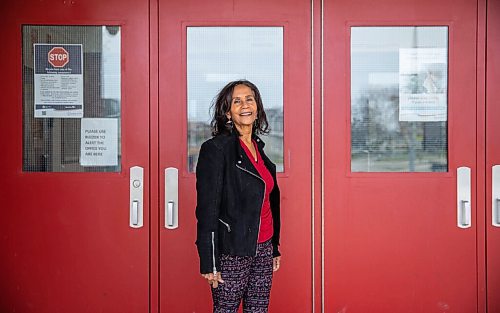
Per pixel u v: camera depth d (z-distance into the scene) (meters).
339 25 3.96
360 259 3.95
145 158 3.95
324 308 3.94
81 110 3.95
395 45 3.97
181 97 3.95
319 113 3.96
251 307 3.16
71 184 3.94
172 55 3.96
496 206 3.94
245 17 3.96
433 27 3.97
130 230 3.95
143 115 3.95
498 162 3.94
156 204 3.95
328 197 3.95
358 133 3.96
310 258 3.96
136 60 3.95
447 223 3.95
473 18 3.96
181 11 3.96
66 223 3.93
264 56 3.97
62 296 3.94
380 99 3.97
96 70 3.96
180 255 3.96
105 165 3.95
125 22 3.95
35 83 3.94
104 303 3.94
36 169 3.94
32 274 3.93
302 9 3.96
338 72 3.95
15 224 3.93
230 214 3.04
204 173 3.03
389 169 3.96
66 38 3.96
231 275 3.05
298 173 3.96
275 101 3.97
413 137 3.97
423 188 3.95
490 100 3.94
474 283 3.95
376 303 3.95
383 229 3.95
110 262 3.94
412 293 3.95
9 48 3.93
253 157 3.19
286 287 3.96
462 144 3.95
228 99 3.19
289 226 3.96
